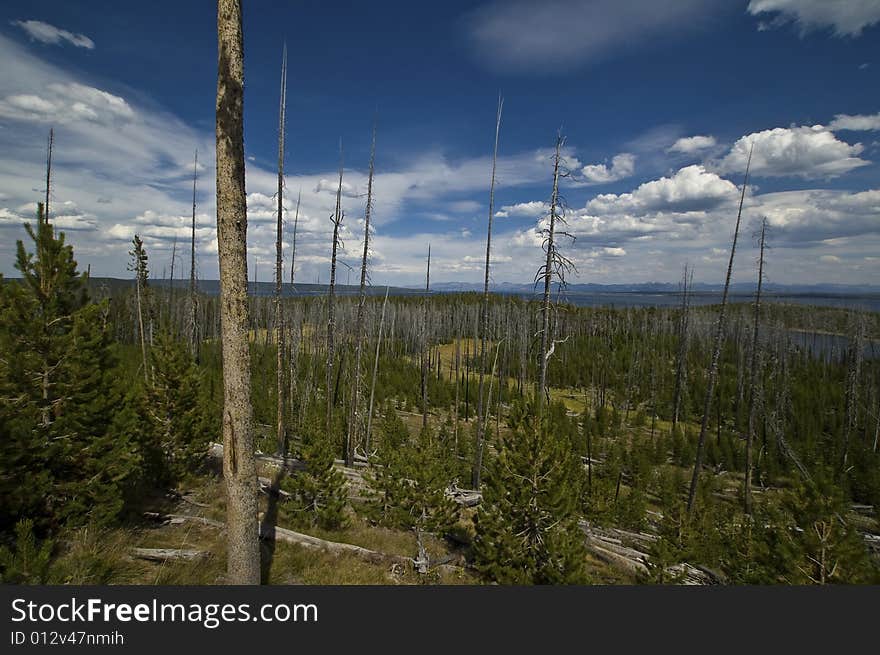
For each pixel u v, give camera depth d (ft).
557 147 52.06
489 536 34.47
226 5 19.85
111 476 27.63
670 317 307.17
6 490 22.97
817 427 142.82
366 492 47.80
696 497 86.53
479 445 75.41
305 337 182.29
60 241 28.53
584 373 214.90
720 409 153.99
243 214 20.83
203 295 180.65
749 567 42.98
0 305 26.30
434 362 244.22
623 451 112.27
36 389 26.76
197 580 24.71
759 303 100.12
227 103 19.99
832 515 27.81
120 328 176.24
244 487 21.43
